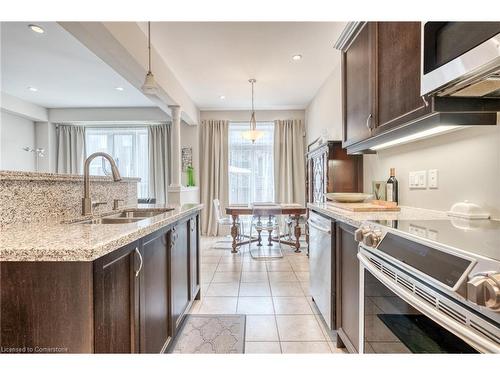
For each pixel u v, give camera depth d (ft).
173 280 6.38
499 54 2.88
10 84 16.21
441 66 3.79
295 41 11.05
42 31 10.57
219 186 21.25
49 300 3.11
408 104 4.98
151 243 4.99
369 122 6.34
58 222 4.95
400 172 7.57
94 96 18.47
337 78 13.30
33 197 4.85
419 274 2.85
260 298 9.45
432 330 2.80
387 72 5.74
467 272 2.25
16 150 19.75
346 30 7.52
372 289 4.26
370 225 4.35
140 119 21.20
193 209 8.16
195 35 10.55
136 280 4.23
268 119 21.53
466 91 4.04
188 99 17.84
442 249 2.69
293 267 12.91
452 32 3.64
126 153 22.71
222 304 8.98
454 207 5.16
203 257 14.71
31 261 3.08
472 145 5.12
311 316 8.15
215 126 21.25
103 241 3.31
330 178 10.97
